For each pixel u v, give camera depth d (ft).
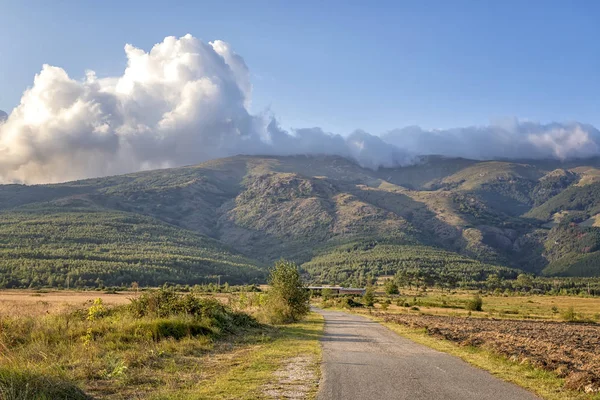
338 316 189.26
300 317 155.53
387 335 97.25
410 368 51.57
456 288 647.97
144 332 66.23
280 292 153.07
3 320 62.39
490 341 80.53
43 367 42.09
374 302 360.07
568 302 376.48
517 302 376.68
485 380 44.98
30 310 97.86
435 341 84.64
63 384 35.04
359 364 53.78
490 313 242.37
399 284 633.61
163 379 42.60
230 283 638.53
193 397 35.47
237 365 51.93
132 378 41.75
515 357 59.62
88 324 67.46
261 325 107.96
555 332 129.29
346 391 38.22
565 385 42.75
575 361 60.95
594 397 37.81
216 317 88.94
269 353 62.54
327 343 77.92
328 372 47.60
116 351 55.16
